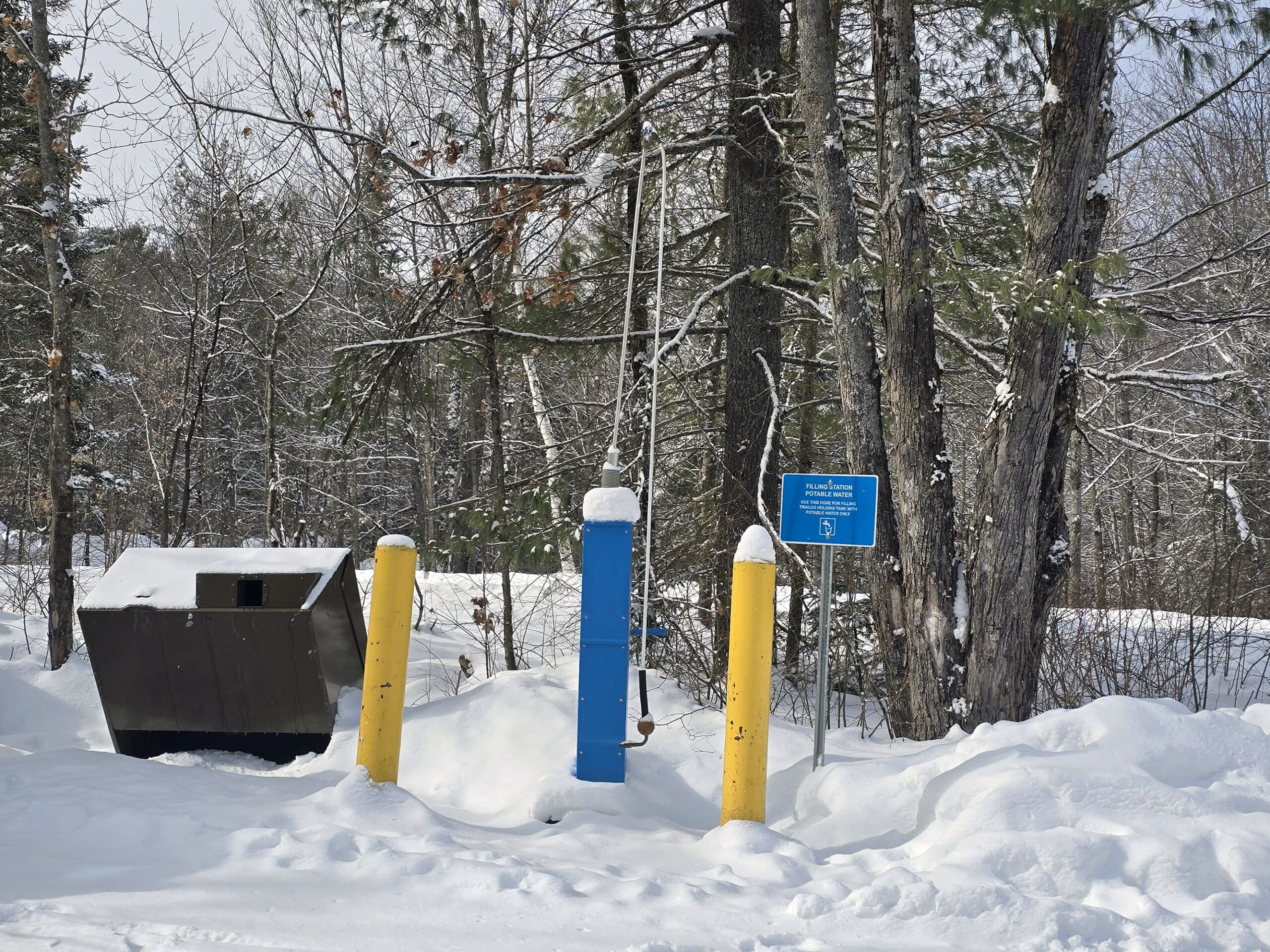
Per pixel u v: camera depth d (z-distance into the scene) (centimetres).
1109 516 2258
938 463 593
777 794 485
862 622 766
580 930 320
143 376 1753
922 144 880
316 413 844
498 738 554
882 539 616
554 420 1619
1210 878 364
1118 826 391
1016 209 929
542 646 914
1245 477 1377
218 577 570
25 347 1711
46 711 697
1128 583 1006
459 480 1892
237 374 1844
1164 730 455
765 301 866
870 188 946
